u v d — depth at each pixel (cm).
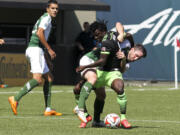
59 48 6153
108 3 6294
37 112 3156
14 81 5712
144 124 2527
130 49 2453
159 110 3378
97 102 2417
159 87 5772
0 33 6756
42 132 2114
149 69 6122
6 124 2405
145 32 6147
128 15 6219
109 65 2323
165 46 6078
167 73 6078
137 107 3569
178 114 3136
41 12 6812
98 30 2361
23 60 5744
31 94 4619
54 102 3906
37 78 2916
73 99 4178
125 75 6188
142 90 5219
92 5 6059
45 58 3062
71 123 2489
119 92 2280
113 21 6291
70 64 6209
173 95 4638
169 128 2344
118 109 3438
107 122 2289
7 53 5691
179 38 6050
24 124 2412
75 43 6081
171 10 6072
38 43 2984
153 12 6125
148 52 6122
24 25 6800
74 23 6731
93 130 2205
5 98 4212
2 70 5675
